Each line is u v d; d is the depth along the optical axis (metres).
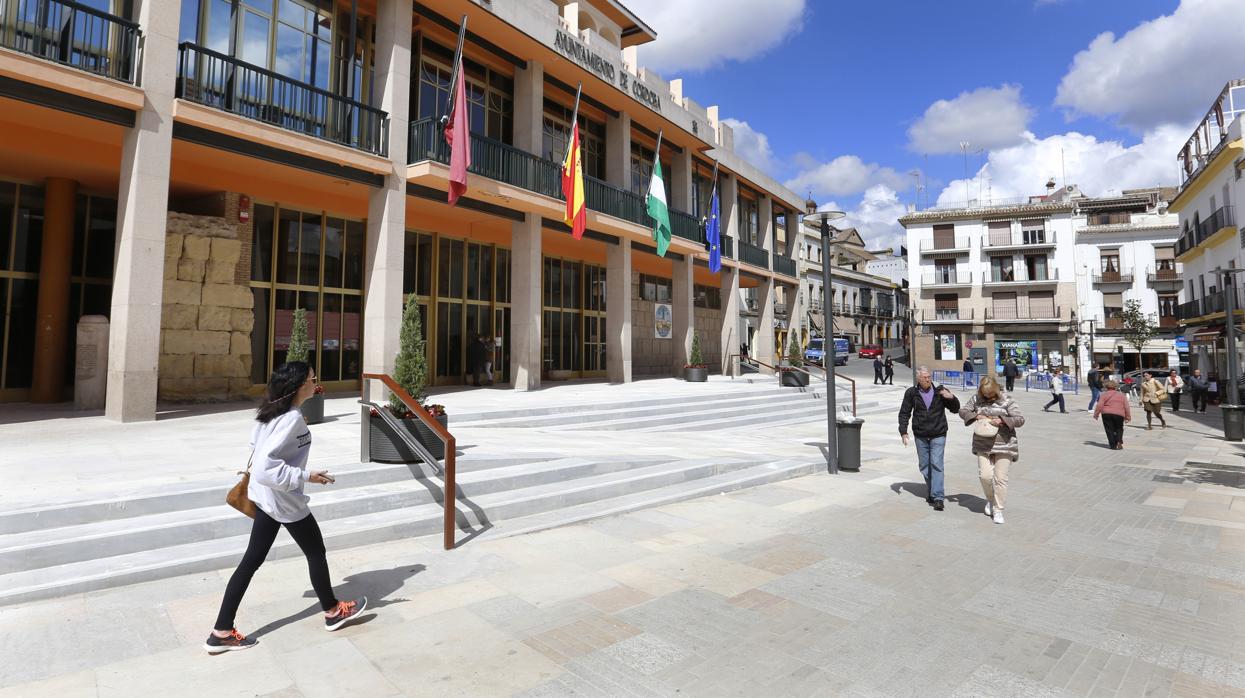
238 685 2.96
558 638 3.55
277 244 13.11
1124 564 5.11
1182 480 8.88
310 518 3.54
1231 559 5.24
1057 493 7.95
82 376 9.97
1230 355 13.85
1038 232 45.41
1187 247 28.94
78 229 11.67
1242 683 3.17
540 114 16.22
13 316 10.95
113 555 4.33
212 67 10.37
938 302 48.06
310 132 12.02
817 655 3.41
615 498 6.94
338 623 3.59
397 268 12.33
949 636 3.69
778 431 13.34
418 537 5.43
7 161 10.18
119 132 9.66
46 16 8.61
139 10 9.52
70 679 2.97
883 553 5.31
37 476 5.48
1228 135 23.36
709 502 7.12
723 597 4.23
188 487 5.11
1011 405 6.45
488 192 13.68
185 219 11.32
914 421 7.22
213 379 11.62
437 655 3.32
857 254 65.19
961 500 7.45
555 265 21.03
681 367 21.84
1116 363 42.12
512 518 6.05
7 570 3.96
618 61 18.12
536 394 14.63
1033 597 4.34
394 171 12.32
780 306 46.44
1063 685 3.13
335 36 12.72
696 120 22.02
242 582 3.31
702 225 23.30
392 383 5.93
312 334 13.69
